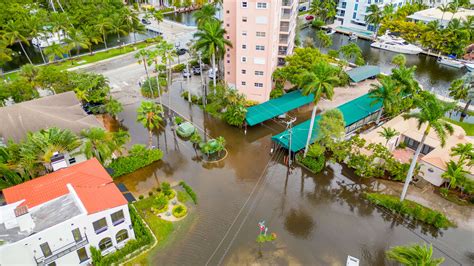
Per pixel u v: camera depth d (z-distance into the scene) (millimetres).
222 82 74500
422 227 42781
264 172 51906
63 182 38062
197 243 39594
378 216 44438
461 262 38344
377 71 82812
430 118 38125
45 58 93812
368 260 38156
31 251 31078
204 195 46906
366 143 52906
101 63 88312
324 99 73188
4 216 32969
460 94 64500
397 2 121375
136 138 59031
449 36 93875
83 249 35062
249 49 64312
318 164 51750
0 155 41906
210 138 59531
